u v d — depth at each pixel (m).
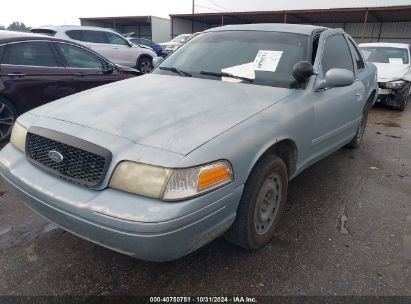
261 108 2.55
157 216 1.79
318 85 3.12
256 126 2.33
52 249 2.60
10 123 4.83
